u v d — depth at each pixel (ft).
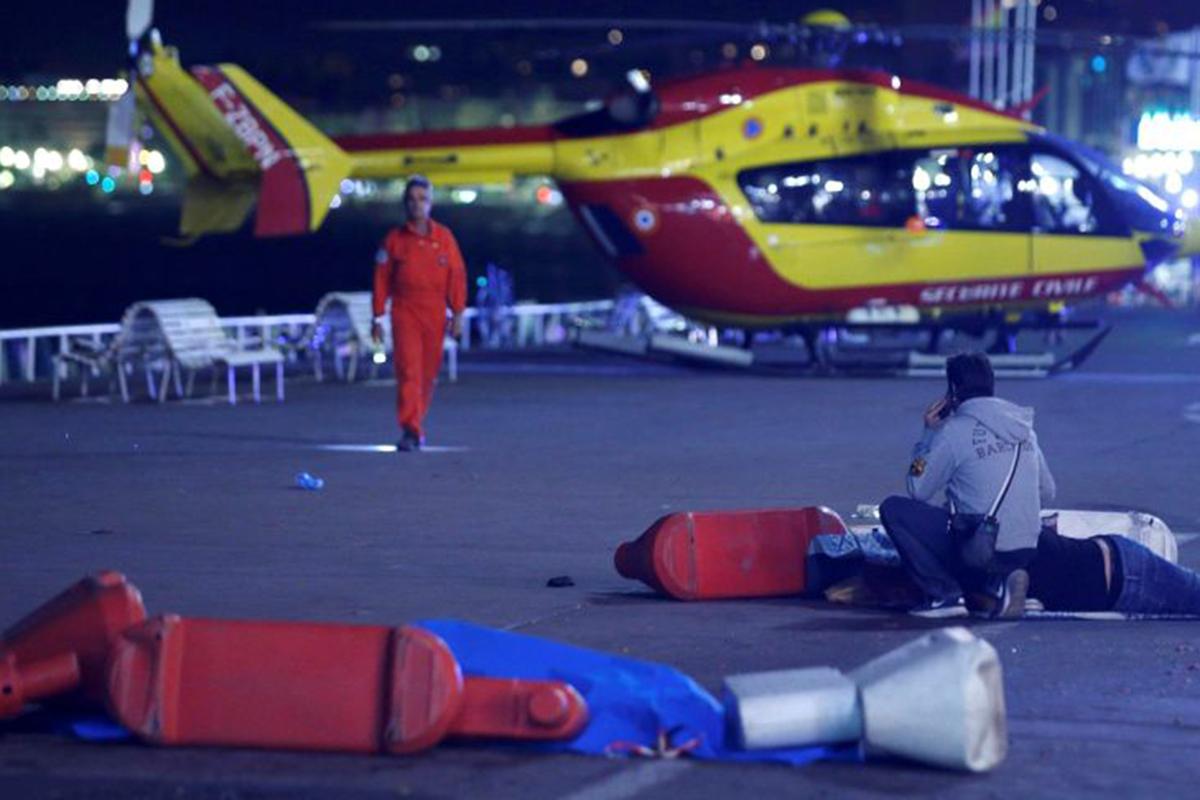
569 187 148.77
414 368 103.40
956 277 152.76
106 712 42.47
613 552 69.72
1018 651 51.55
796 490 87.61
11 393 142.51
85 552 69.00
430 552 69.56
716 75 150.51
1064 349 190.60
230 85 139.54
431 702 40.09
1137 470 94.22
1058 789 38.55
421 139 144.56
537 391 144.46
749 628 54.75
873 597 58.18
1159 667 49.73
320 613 56.85
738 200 149.18
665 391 143.74
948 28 155.22
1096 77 410.72
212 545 70.95
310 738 40.65
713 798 37.78
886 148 150.71
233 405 131.95
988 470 54.39
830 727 39.70
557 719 40.34
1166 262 157.99
